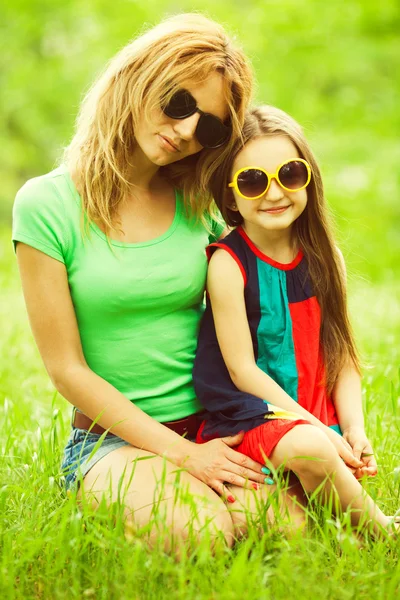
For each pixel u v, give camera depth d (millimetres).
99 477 2539
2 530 2354
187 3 14039
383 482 2828
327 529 2334
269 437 2467
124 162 2645
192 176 2801
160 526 2336
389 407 3566
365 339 4918
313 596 2002
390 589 2039
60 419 3172
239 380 2688
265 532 2332
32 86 14609
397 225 12703
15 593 2064
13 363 4422
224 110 2637
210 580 2100
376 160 12883
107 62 2826
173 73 2504
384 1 13383
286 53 13594
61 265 2590
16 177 16188
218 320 2736
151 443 2559
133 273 2625
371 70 13812
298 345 2779
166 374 2723
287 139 2760
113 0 14570
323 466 2402
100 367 2686
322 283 2828
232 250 2764
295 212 2746
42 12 14812
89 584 2125
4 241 9727
